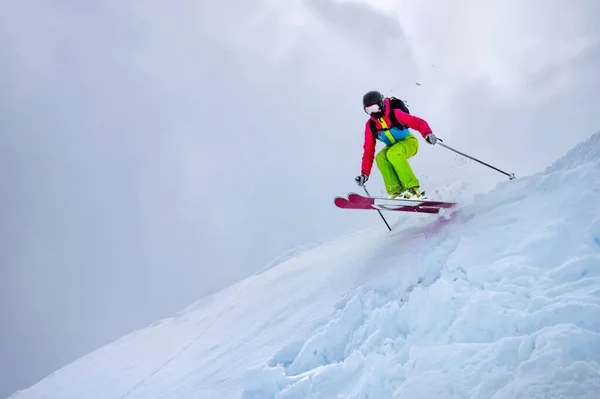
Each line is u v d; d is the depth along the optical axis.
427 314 3.95
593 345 2.80
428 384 3.14
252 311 7.26
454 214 5.39
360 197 5.53
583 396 2.49
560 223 4.09
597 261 3.51
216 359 6.37
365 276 5.47
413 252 5.21
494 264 4.11
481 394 2.85
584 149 4.95
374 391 3.52
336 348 4.74
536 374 2.73
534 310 3.36
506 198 5.01
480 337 3.47
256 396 4.64
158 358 8.28
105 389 7.87
